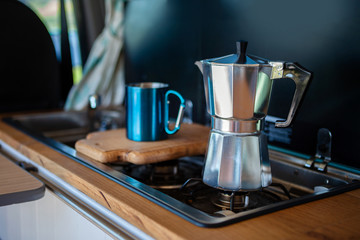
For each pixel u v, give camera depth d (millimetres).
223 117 834
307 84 788
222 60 819
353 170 957
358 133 957
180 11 1454
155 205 768
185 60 1464
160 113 1113
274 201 925
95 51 1801
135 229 776
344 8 951
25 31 1731
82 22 1956
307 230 666
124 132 1239
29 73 1766
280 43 1114
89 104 1562
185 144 1096
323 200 798
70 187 1011
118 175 922
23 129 1416
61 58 1990
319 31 1013
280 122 838
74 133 1714
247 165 835
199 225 671
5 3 1675
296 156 1071
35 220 1148
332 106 1007
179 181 1069
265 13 1143
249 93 800
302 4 1045
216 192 973
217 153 854
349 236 645
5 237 1394
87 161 1033
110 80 1815
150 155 1023
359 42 931
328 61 1002
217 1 1292
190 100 1463
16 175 969
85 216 880
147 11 1626
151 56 1642
